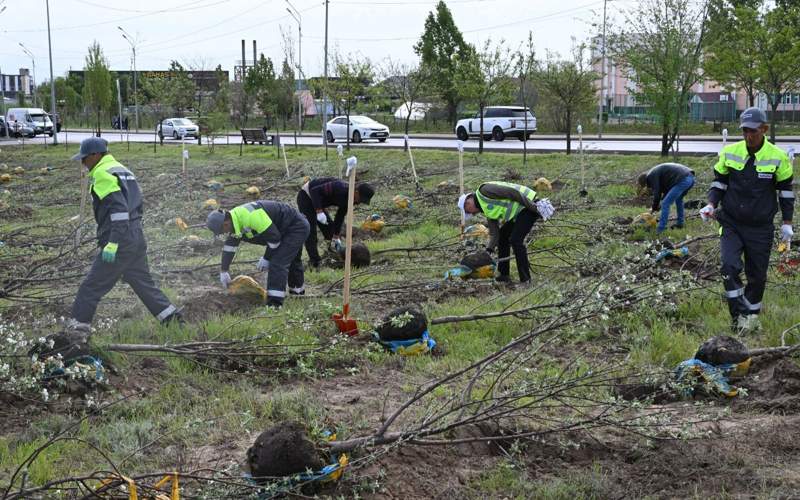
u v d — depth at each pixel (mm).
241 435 5781
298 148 36406
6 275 10734
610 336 7855
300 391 6539
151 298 7938
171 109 50344
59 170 30172
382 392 6668
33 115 54156
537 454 5477
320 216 11484
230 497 4734
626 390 6508
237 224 8695
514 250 10367
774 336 7754
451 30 54625
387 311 9234
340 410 6258
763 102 54719
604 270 10328
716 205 8172
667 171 13438
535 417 5605
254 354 7141
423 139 44156
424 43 55000
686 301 8961
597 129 49875
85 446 5578
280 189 22578
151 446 5594
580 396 6102
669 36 24828
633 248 11305
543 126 49938
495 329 8250
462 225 12578
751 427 5684
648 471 5195
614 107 60531
